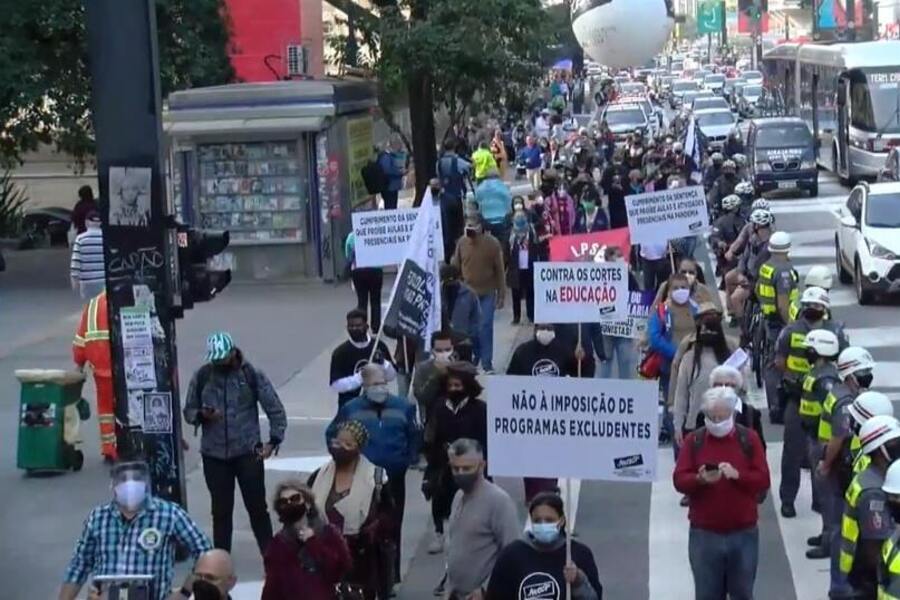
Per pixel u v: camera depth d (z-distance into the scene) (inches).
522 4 1339.8
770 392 711.1
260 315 1071.6
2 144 1379.2
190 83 1358.3
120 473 368.5
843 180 1936.5
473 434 499.8
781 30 5260.8
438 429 503.5
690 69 4837.6
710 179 1456.7
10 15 1243.8
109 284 496.1
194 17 1353.3
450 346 520.4
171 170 1206.3
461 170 1283.2
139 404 499.2
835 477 458.0
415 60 1326.3
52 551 538.0
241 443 499.5
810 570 507.5
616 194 1211.9
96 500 605.6
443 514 522.6
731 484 414.3
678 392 561.3
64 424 647.8
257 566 523.5
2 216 1616.6
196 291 499.5
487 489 396.5
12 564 523.2
